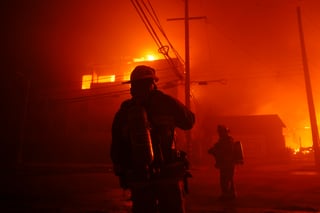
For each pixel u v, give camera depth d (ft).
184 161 7.84
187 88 68.03
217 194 28.04
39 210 20.36
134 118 7.45
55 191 30.91
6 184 38.34
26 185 37.37
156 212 7.59
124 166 7.98
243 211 19.62
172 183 7.41
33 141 123.44
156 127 7.63
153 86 8.27
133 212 7.59
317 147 76.18
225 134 25.31
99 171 70.03
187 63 69.36
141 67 8.27
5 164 94.43
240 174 55.93
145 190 7.46
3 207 21.56
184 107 8.19
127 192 29.78
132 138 7.37
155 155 7.41
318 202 23.32
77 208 21.18
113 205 22.40
